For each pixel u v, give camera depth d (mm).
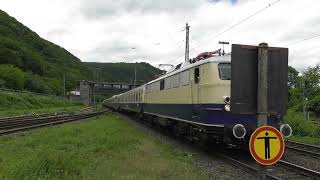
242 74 5867
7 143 17219
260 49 5824
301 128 27219
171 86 22359
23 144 16797
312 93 54000
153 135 25266
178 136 22828
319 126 28719
